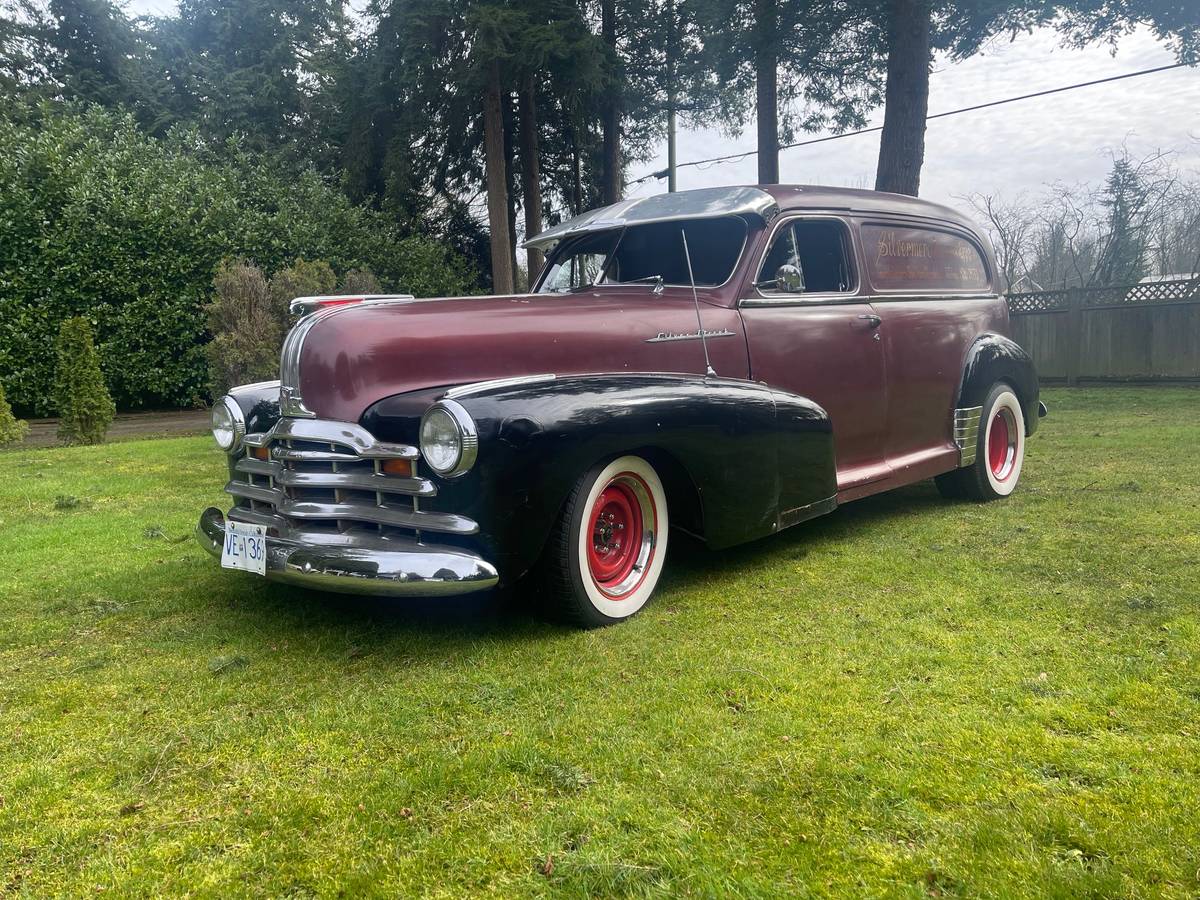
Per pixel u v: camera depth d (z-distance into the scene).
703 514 3.31
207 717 2.37
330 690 2.54
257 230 15.11
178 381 14.23
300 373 2.97
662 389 3.13
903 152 10.19
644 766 2.01
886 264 4.49
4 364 12.68
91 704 2.48
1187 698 2.28
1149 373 12.48
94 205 13.48
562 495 2.79
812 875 1.58
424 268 18.03
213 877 1.65
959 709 2.26
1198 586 3.20
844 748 2.06
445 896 1.57
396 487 2.73
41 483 6.42
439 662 2.74
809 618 3.06
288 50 21.59
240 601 3.45
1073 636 2.76
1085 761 1.96
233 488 3.28
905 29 10.02
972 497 5.04
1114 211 20.34
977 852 1.64
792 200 4.02
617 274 4.14
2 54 20.94
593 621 3.01
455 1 15.30
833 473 3.83
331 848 1.73
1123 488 5.12
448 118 18.61
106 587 3.67
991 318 5.19
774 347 3.81
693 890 1.54
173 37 22.08
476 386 2.77
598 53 15.35
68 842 1.78
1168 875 1.54
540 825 1.78
